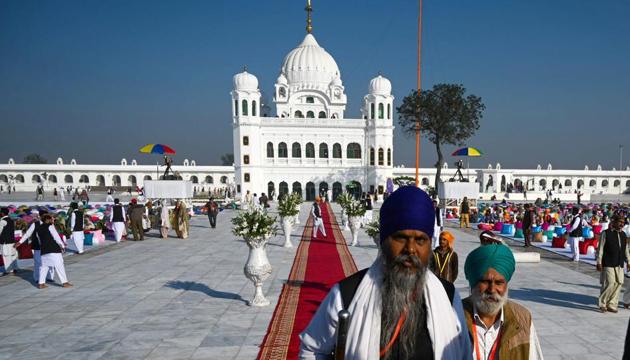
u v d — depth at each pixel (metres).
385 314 1.91
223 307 8.59
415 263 1.92
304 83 61.84
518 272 11.91
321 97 59.97
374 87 53.00
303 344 2.08
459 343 1.96
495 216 24.62
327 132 53.31
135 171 67.62
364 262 13.34
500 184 65.88
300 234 20.77
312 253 15.11
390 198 2.13
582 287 10.17
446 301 1.99
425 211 2.00
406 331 1.88
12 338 6.95
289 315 8.00
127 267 12.70
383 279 1.99
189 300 9.09
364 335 1.84
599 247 8.26
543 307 8.54
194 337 6.97
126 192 61.84
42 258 10.05
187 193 24.25
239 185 51.34
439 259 6.26
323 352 2.03
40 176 65.56
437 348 1.86
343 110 60.38
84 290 9.96
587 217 21.61
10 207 25.41
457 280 10.72
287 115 59.94
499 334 2.78
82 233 15.16
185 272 11.97
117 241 18.19
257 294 8.70
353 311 1.92
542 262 13.48
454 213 30.52
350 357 1.84
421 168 67.81
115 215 18.19
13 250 11.70
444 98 40.75
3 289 10.05
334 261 13.52
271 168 52.56
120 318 7.93
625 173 69.19
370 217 25.03
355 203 17.33
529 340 2.75
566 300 9.05
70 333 7.17
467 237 20.06
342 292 2.00
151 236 20.34
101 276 11.45
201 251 15.77
